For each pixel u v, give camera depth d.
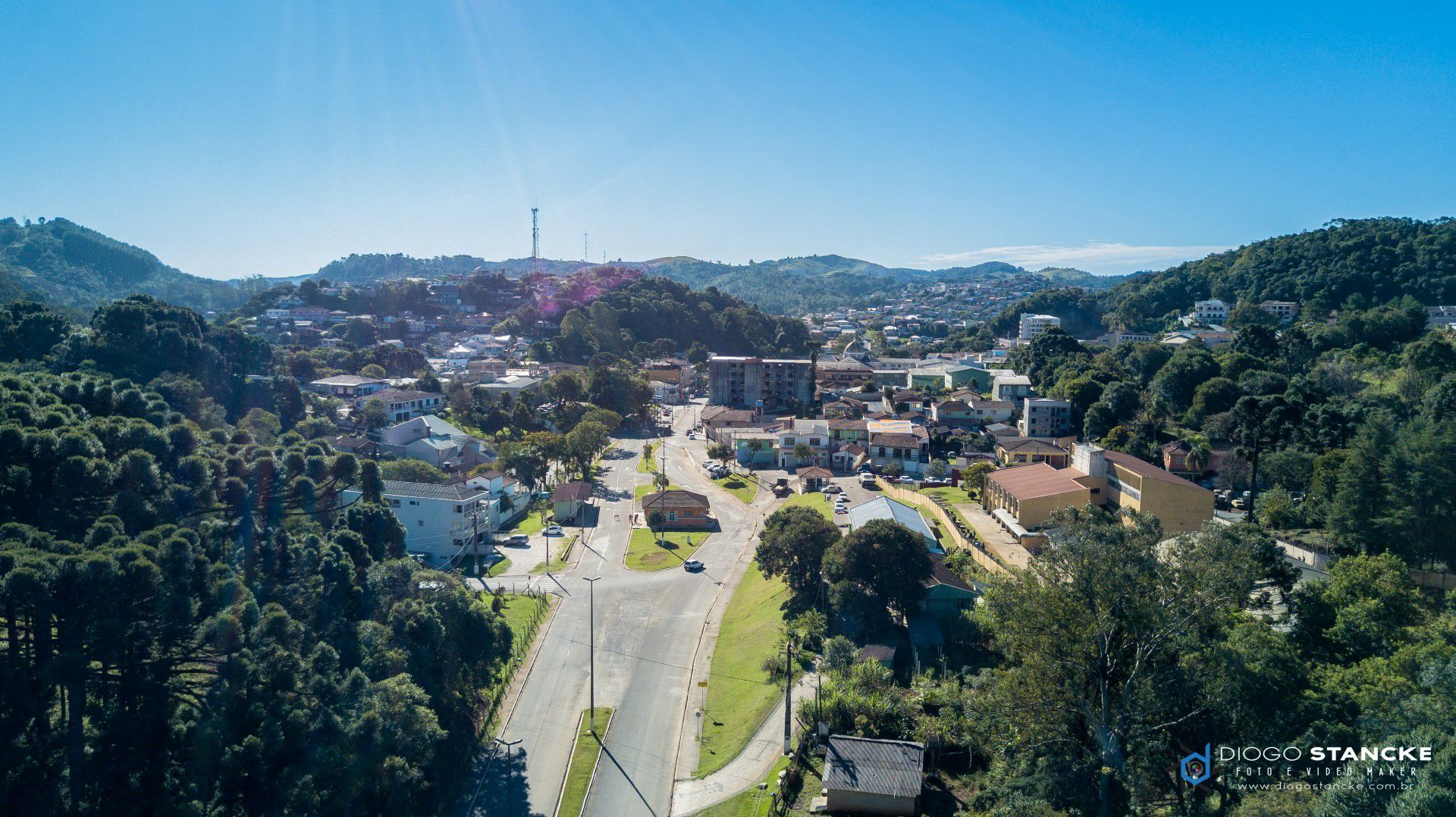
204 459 44.75
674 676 50.69
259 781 31.78
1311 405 79.25
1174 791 28.98
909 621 46.91
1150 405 93.62
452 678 44.19
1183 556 28.98
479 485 83.12
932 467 88.69
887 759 33.41
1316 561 54.38
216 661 34.25
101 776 30.31
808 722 38.66
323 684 35.12
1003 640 34.56
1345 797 22.12
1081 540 27.48
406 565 48.53
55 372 76.81
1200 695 27.70
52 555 30.59
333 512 54.84
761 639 52.22
